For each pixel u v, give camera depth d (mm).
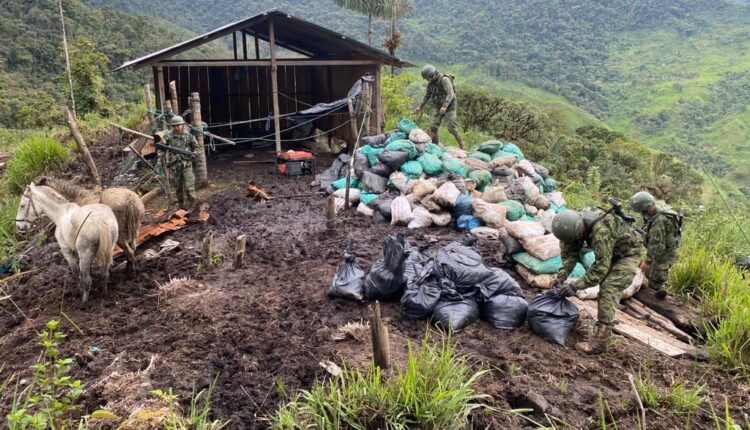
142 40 54375
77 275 7352
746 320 6277
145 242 9227
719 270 8297
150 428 4445
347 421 4375
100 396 5051
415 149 11227
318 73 17594
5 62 42875
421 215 9648
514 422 4766
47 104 33438
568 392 5281
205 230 9680
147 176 12203
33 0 50438
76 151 16438
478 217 9477
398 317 6453
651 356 6234
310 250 8641
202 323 6289
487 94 27297
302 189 12125
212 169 14141
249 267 8094
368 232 9414
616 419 4969
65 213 7227
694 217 12172
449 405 4398
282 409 4570
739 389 5664
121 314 6793
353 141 14156
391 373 4953
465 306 6324
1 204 13273
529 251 7629
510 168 11531
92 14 53719
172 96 13023
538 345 6090
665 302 7758
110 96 42438
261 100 17375
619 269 6094
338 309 6621
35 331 6559
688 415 4906
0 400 5289
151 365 5410
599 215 6090
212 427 4445
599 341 6121
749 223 11977
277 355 5559
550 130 30453
